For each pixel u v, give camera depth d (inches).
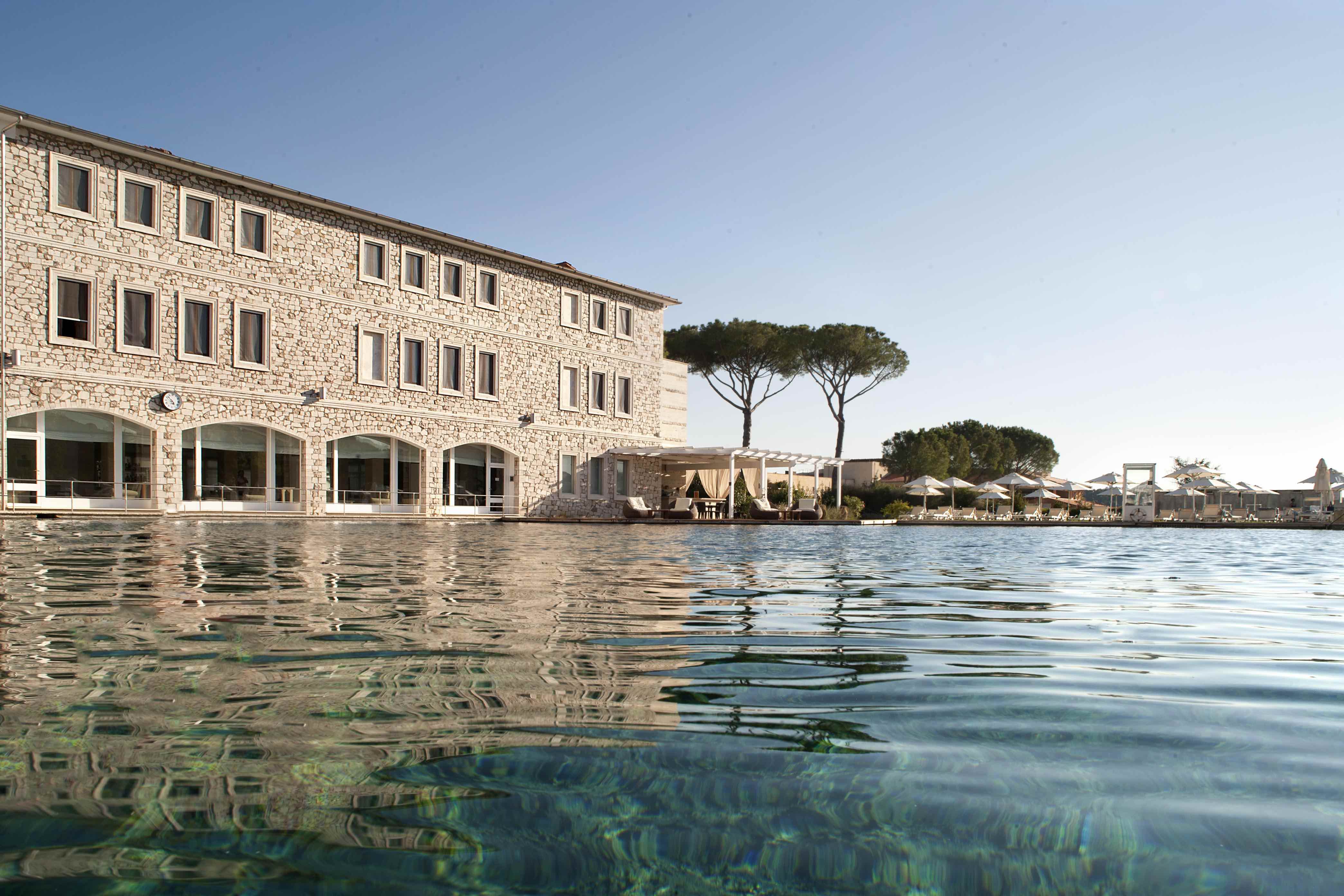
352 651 139.7
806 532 843.4
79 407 777.6
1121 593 266.8
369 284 1010.7
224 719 96.6
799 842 65.3
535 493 1198.9
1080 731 97.3
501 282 1159.0
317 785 76.3
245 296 898.1
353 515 984.9
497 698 108.8
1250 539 842.2
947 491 1948.8
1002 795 75.8
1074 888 56.9
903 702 111.3
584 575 291.3
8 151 738.8
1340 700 114.3
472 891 56.6
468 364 1115.9
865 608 216.1
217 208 877.8
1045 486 1712.6
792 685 120.9
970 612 209.8
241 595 214.2
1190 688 121.5
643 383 1379.2
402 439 1041.5
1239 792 76.9
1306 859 62.5
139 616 175.3
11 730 91.8
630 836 65.8
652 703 108.2
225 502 892.6
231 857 61.7
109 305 799.7
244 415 896.3
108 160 799.7
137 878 58.2
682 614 195.5
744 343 1660.9
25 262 747.4
